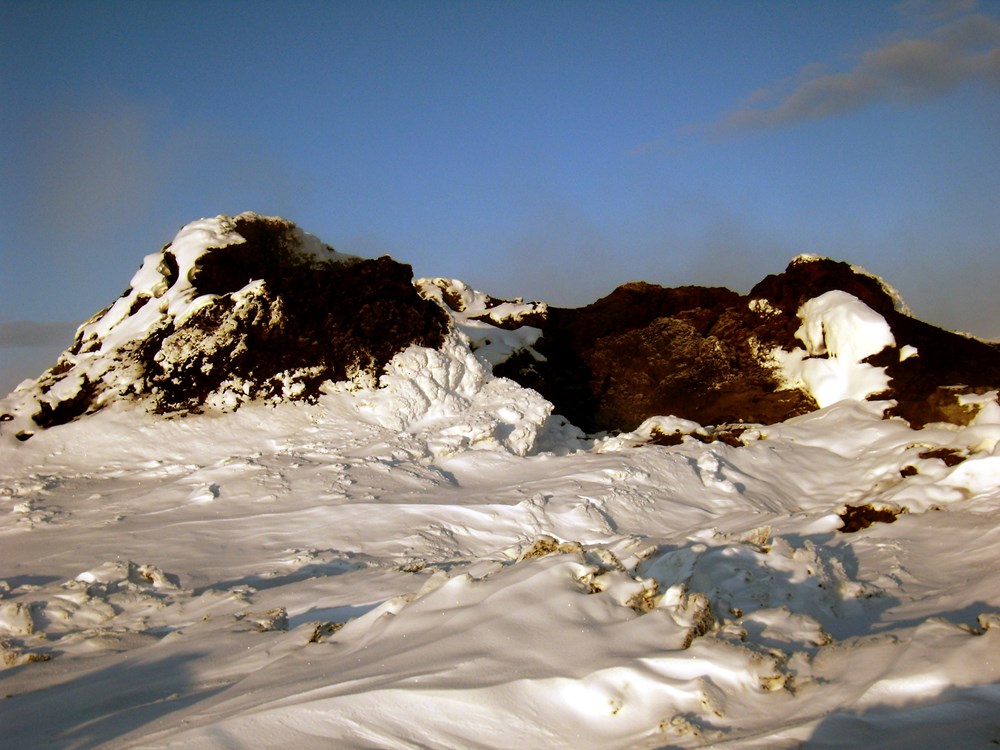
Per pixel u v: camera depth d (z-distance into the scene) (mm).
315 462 16031
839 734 4418
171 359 18656
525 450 18438
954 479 13562
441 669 5133
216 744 4555
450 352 19250
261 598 8922
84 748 4879
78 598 8680
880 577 8617
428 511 13922
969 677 4758
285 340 18797
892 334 20984
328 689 5027
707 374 23984
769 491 16344
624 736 4711
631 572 7301
